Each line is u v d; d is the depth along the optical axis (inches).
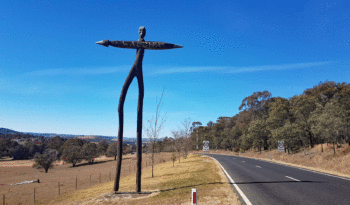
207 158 1480.1
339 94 1929.1
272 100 3144.7
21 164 3752.5
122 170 1756.9
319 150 1561.3
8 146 4980.3
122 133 458.3
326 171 647.1
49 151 2706.7
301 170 690.2
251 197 341.1
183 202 334.0
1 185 1354.6
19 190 1112.2
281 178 528.4
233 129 3277.6
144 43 453.4
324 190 374.9
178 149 1699.1
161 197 382.9
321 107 1688.0
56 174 2161.7
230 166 867.4
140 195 415.5
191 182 500.7
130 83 461.1
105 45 444.5
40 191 1037.2
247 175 597.9
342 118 1355.8
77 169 2751.0
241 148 2775.6
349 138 1402.6
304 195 343.3
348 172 642.8
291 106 2214.6
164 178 629.0
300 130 1804.9
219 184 458.9
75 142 4015.8
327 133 1312.7
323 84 2234.3
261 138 2428.6
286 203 301.7
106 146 5049.2
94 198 428.1
